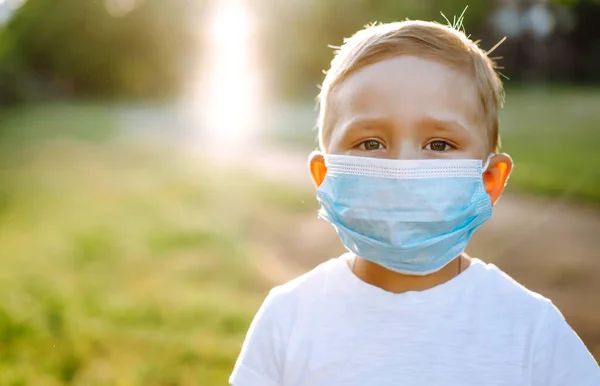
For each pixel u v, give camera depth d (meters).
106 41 30.48
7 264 5.70
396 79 1.54
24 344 3.89
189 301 4.73
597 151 10.78
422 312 1.58
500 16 33.28
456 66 1.58
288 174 11.15
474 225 1.63
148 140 16.45
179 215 7.79
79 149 14.76
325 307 1.64
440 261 1.61
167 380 3.48
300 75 32.31
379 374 1.54
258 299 4.95
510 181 8.55
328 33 31.84
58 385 3.44
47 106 27.83
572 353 1.54
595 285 5.07
